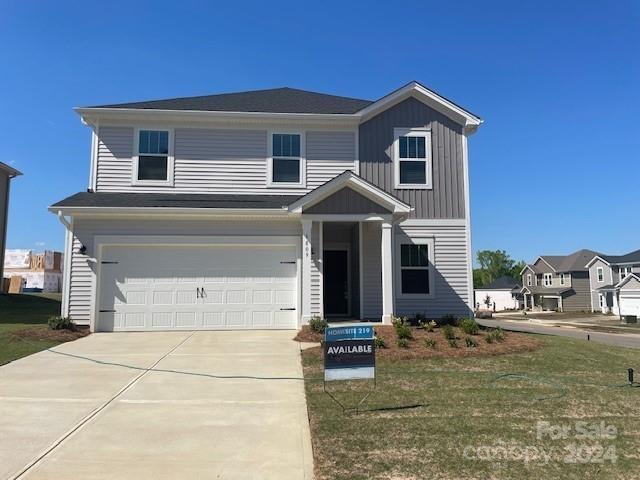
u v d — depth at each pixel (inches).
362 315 570.9
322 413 254.1
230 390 296.8
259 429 231.6
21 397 277.3
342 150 601.6
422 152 608.1
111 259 514.3
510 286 3009.4
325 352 274.4
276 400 277.4
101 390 293.7
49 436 219.1
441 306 589.9
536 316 2092.8
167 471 185.5
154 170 577.3
